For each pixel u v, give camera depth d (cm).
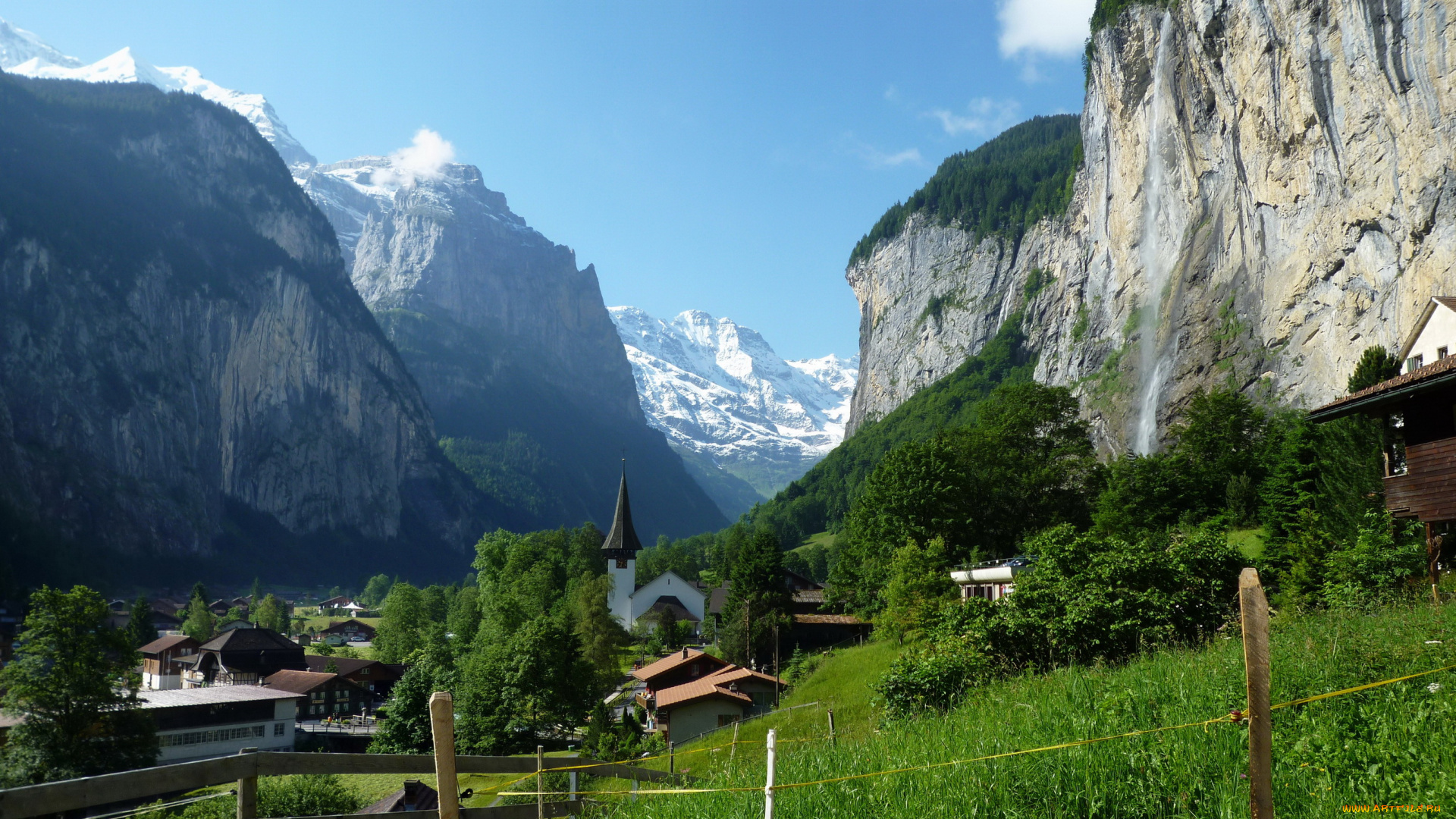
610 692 9669
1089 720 1186
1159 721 1141
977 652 2673
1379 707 1028
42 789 710
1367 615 1972
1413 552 2841
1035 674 2473
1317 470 5672
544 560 13775
